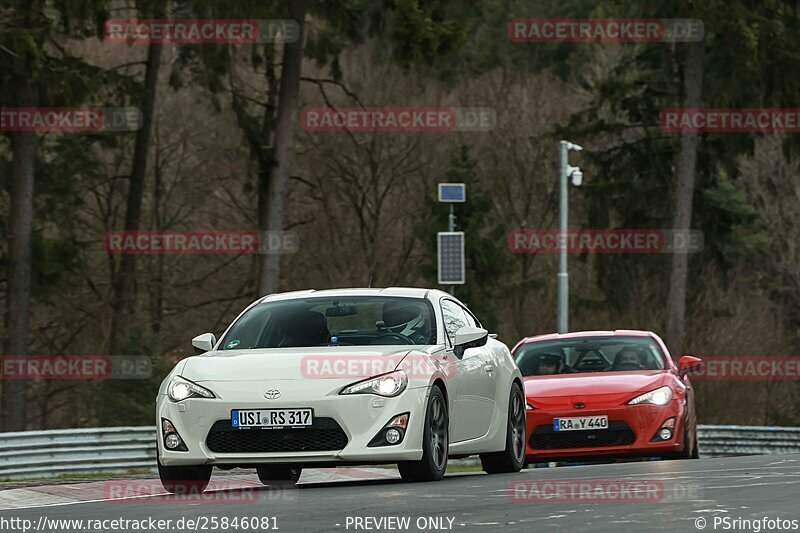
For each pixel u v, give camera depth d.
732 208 199.12
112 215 171.50
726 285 182.38
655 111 164.88
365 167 178.25
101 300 157.75
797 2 156.12
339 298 46.19
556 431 60.00
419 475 41.69
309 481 59.81
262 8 127.12
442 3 121.44
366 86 182.25
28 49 114.50
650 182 167.62
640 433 59.69
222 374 41.31
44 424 147.75
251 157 137.25
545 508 31.48
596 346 65.81
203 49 135.50
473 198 178.25
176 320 167.12
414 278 181.62
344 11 127.44
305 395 40.22
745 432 111.31
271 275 132.88
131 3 151.25
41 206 143.12
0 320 141.25
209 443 40.59
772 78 152.00
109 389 125.31
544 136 170.50
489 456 49.56
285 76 133.00
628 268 170.25
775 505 31.11
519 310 196.62
